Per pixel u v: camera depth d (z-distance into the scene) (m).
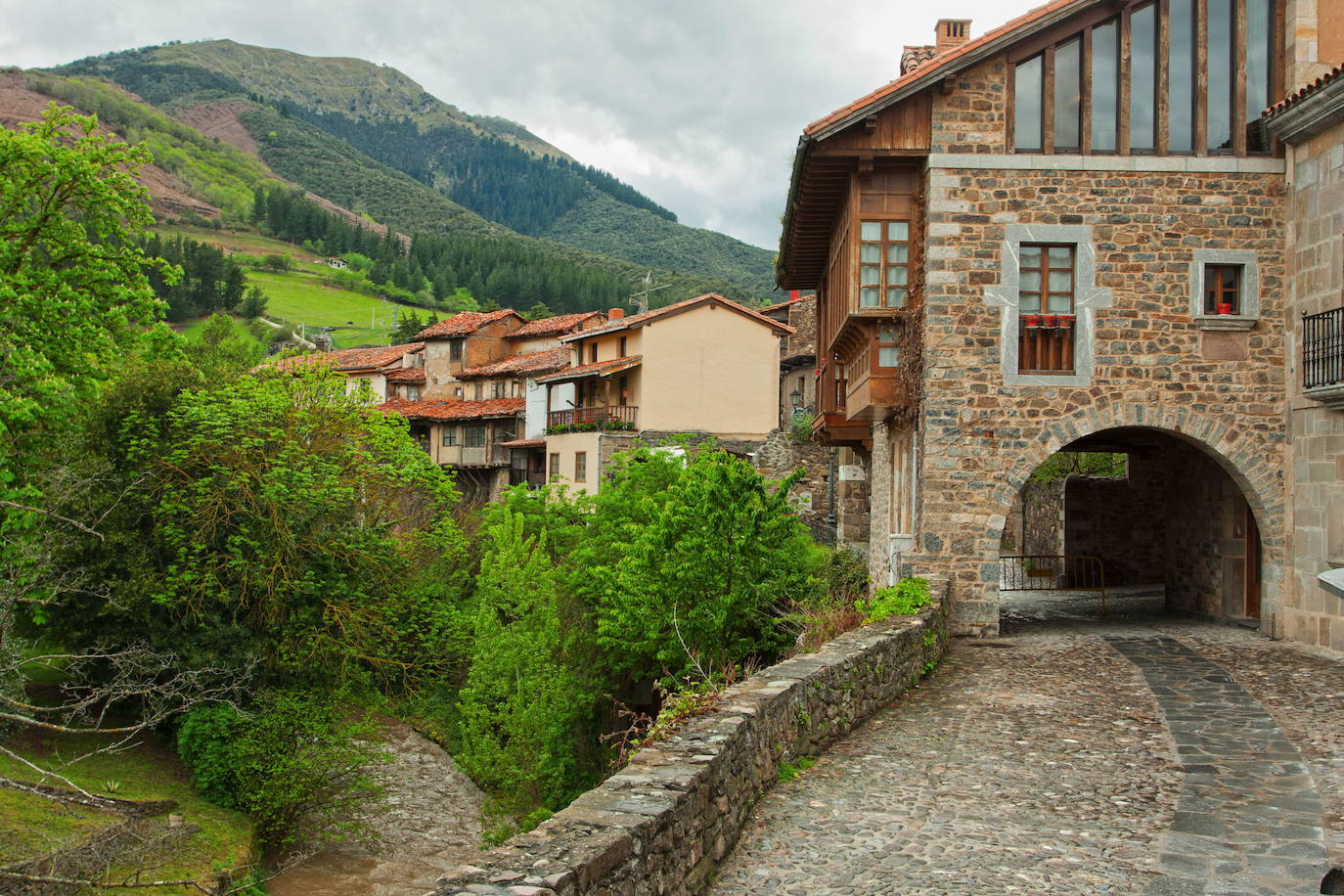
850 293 15.66
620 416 42.56
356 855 19.70
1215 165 14.77
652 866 4.79
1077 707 10.09
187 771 19.14
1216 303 14.92
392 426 23.94
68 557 18.53
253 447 19.98
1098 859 5.98
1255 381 14.75
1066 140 14.93
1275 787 7.38
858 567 22.44
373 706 27.61
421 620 24.19
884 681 10.20
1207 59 14.89
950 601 14.35
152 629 19.28
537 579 22.91
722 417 42.12
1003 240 14.84
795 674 8.27
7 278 17.08
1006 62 14.91
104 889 13.77
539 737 21.52
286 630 19.78
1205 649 13.73
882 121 15.05
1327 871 5.75
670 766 5.69
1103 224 14.83
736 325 42.31
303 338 92.25
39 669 22.80
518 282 126.25
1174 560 19.25
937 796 7.21
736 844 6.22
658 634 17.44
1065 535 25.53
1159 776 7.71
